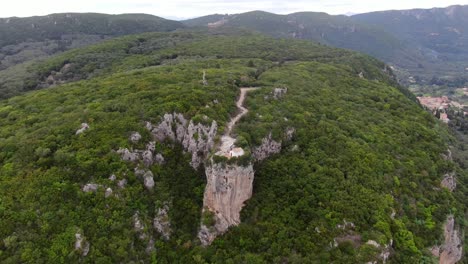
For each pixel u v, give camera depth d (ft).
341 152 222.07
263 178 201.98
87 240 154.71
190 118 214.07
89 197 168.35
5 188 162.91
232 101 250.98
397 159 233.76
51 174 170.81
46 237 149.89
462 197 251.19
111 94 258.37
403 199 203.82
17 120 228.02
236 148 189.06
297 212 183.62
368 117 284.00
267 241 171.32
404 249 176.86
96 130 200.13
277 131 223.10
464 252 223.92
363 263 157.69
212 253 170.60
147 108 220.64
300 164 209.26
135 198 176.86
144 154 194.18
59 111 234.99
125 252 156.87
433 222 198.18
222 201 180.55
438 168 243.19
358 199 187.62
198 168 204.74
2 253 140.56
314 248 165.27
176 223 181.98
